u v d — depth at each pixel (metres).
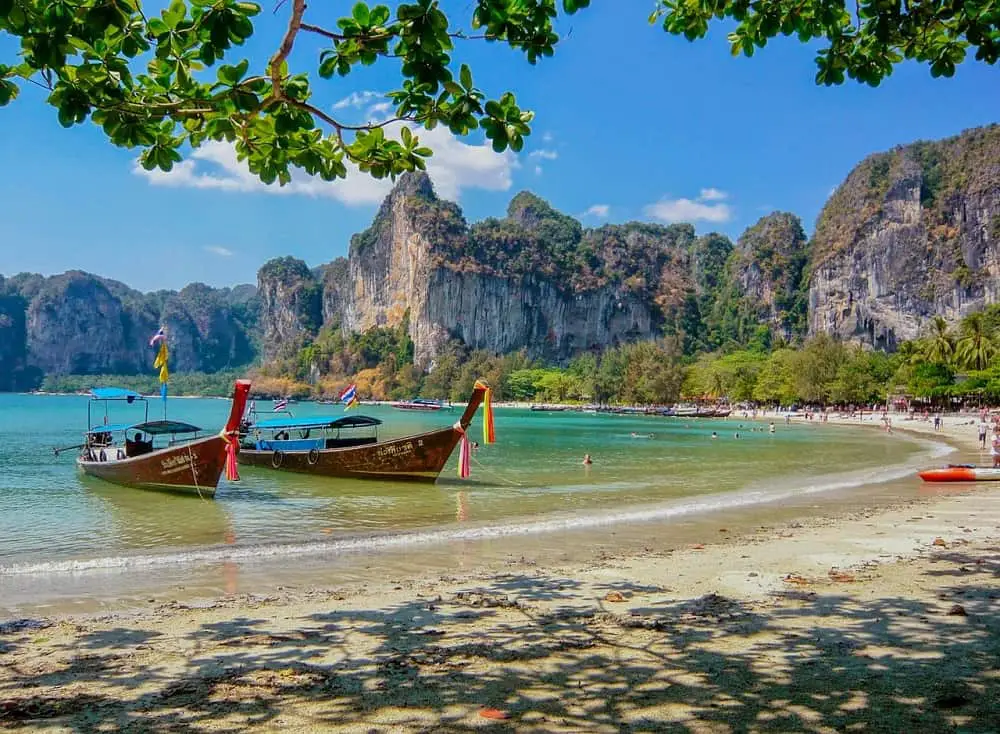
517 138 6.17
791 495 23.48
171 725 5.43
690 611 8.79
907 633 7.47
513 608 9.25
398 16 5.53
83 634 8.33
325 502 22.50
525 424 99.19
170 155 6.84
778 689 5.89
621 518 18.61
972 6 6.51
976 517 17.66
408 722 5.39
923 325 191.75
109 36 5.70
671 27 7.46
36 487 25.69
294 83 6.24
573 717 5.40
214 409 147.50
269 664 7.00
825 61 7.54
